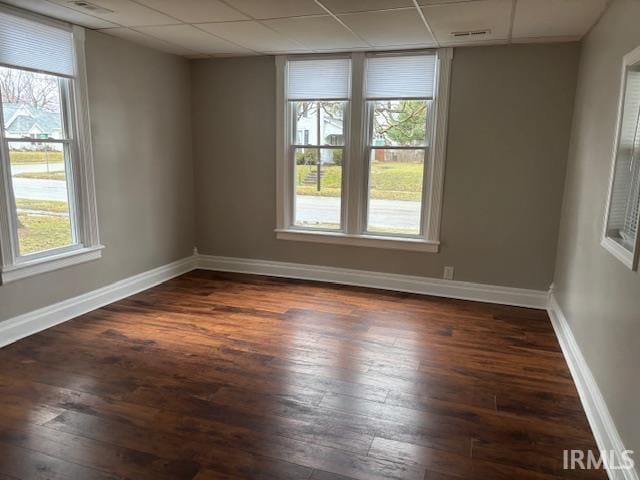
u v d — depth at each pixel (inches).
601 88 115.3
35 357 122.0
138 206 176.9
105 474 78.9
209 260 214.4
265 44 164.4
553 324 151.2
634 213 83.4
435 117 168.4
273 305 166.4
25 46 126.6
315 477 79.0
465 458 84.7
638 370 73.8
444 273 179.2
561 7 114.0
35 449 85.2
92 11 126.7
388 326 148.0
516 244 168.4
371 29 140.1
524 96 158.4
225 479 78.2
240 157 199.9
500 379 114.7
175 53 185.6
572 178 145.3
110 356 123.7
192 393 105.7
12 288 130.4
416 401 103.8
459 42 154.5
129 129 168.9
